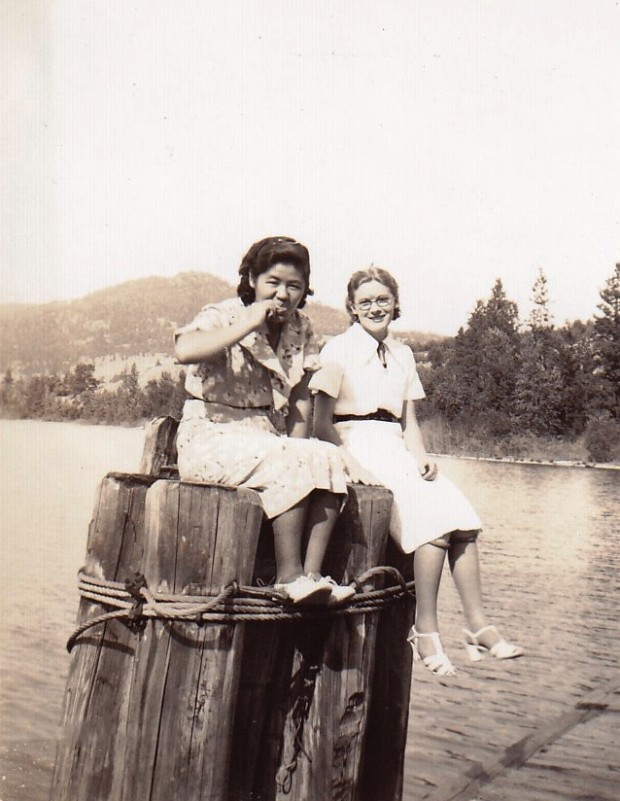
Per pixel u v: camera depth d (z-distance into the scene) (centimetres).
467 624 312
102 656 257
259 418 289
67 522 613
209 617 242
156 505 245
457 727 414
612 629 518
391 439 334
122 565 258
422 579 307
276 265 282
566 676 469
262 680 276
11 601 521
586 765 372
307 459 264
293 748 277
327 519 267
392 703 322
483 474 712
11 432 634
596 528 666
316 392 331
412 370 352
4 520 599
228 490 247
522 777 355
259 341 286
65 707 261
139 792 239
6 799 343
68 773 256
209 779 243
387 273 346
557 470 720
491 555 627
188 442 281
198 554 244
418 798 344
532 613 534
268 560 281
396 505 315
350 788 285
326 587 254
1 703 417
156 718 240
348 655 282
